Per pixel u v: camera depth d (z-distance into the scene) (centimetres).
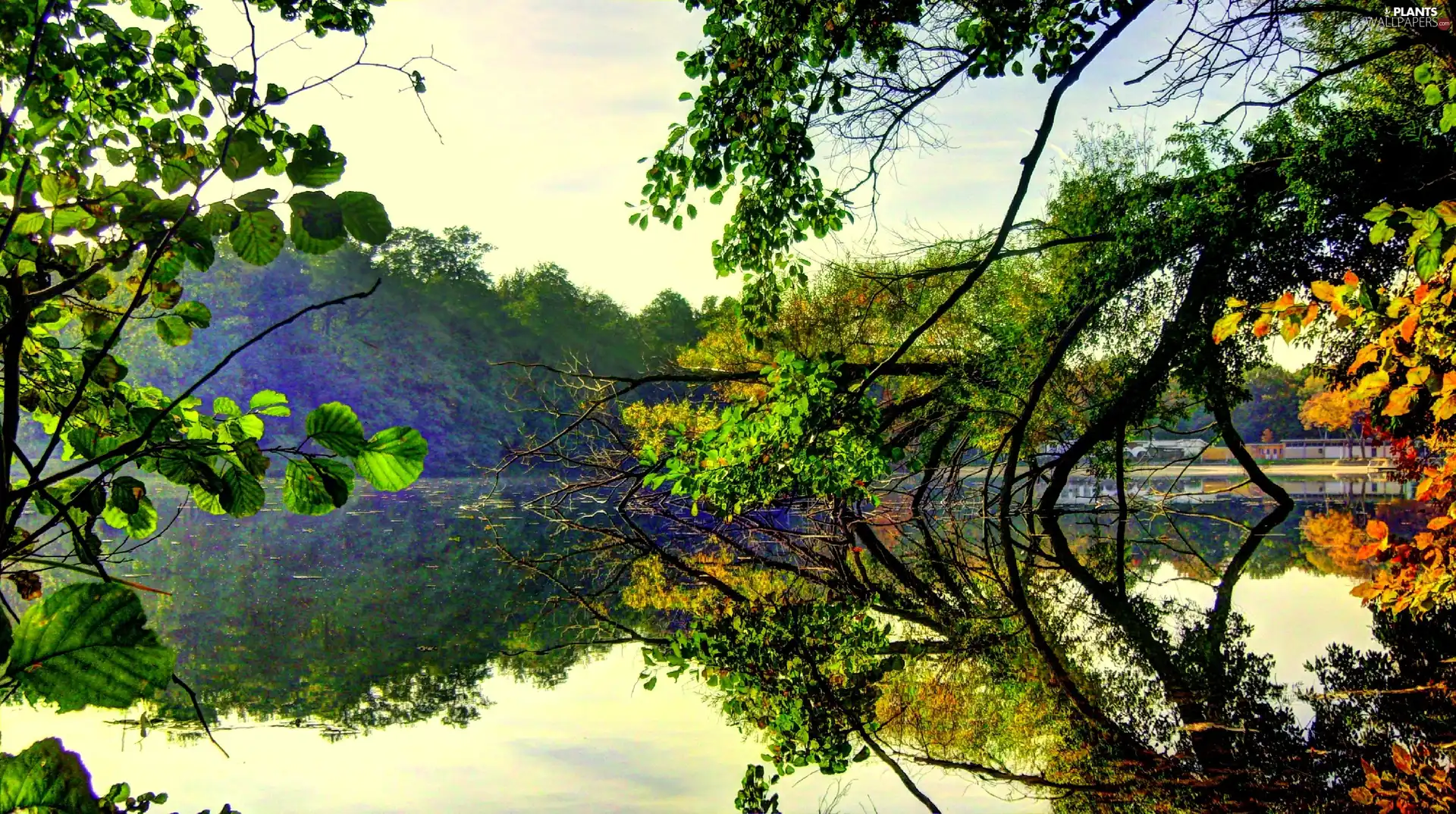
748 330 908
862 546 1397
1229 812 375
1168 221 1143
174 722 510
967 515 1761
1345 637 699
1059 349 1192
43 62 225
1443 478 464
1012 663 662
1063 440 1542
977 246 1241
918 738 515
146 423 213
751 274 886
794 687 626
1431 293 372
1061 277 1388
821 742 512
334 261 5094
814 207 830
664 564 1267
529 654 732
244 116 168
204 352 4509
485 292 5609
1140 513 1945
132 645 127
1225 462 5469
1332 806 371
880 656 708
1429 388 384
